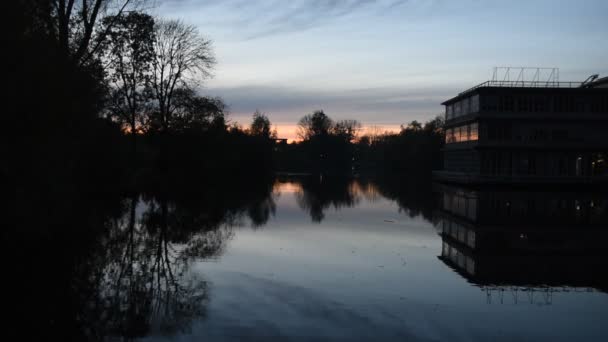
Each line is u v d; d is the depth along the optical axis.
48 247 17.31
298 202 40.09
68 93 15.80
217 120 54.06
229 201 38.75
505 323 10.53
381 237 22.39
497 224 27.70
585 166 64.31
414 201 42.22
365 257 17.52
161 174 50.38
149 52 35.62
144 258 16.53
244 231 23.28
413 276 14.73
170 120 49.00
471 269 15.88
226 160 64.12
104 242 19.09
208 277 14.09
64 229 19.67
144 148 47.31
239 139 82.06
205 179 59.34
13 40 14.37
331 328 9.95
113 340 9.21
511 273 15.48
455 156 78.25
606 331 10.09
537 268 16.31
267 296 12.19
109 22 25.55
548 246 20.72
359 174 115.88
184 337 9.32
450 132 82.19
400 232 24.09
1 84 13.86
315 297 12.16
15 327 9.88
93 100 18.19
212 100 53.22
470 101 69.12
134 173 39.25
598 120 63.69
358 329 9.93
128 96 38.31
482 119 64.38
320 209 34.72
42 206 16.41
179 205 33.91
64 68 16.59
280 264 16.02
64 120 16.00
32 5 16.69
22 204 15.34
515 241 21.92
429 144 108.88
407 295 12.59
